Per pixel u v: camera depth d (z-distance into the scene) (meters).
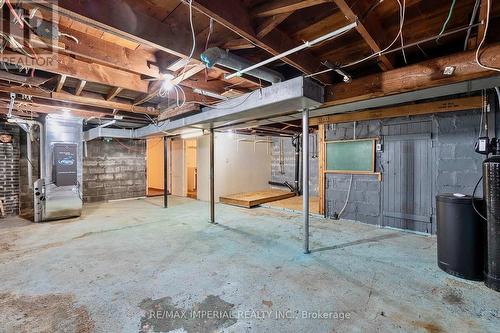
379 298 2.12
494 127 3.18
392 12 1.83
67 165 4.85
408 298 2.12
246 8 1.70
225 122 4.08
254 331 1.74
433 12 1.83
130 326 1.79
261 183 8.66
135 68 2.34
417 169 3.93
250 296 2.17
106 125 5.37
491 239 2.23
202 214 5.39
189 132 5.25
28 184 5.46
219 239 3.69
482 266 2.38
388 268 2.69
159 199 7.58
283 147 8.77
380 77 2.59
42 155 4.69
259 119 3.96
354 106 3.15
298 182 8.05
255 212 5.60
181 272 2.61
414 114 3.86
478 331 1.71
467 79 2.16
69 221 4.78
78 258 2.98
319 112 3.61
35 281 2.42
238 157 7.84
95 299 2.12
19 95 3.31
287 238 3.73
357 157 4.58
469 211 2.41
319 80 2.75
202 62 2.09
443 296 2.14
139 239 3.70
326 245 3.41
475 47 2.04
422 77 2.33
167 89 2.97
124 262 2.86
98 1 1.54
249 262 2.86
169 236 3.84
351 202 4.70
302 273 2.58
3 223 4.61
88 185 6.84
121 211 5.73
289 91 2.66
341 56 2.55
